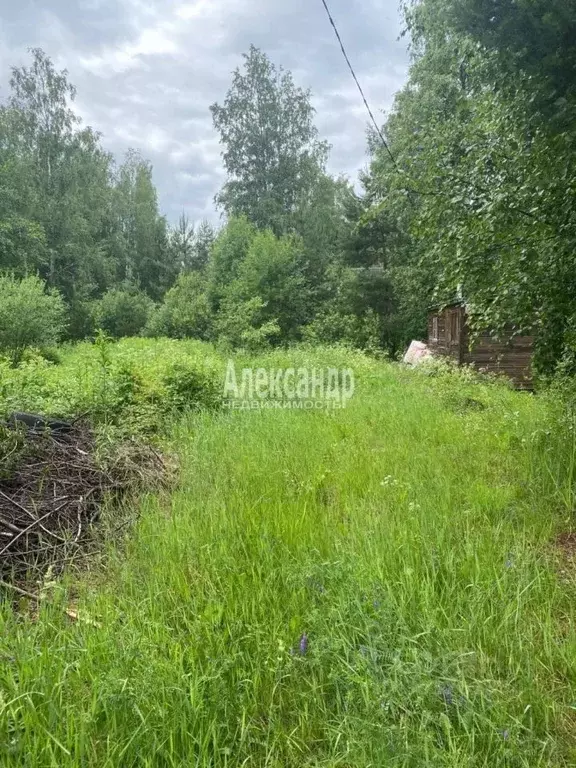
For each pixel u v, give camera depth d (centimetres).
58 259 2950
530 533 346
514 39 371
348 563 276
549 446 479
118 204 4091
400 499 395
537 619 246
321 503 394
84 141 3164
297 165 3253
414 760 168
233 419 696
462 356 1263
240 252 2456
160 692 189
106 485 420
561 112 377
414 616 242
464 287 508
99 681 188
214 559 293
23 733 177
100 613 250
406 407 758
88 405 622
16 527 336
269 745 184
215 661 203
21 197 2561
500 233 429
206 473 471
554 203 410
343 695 201
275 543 314
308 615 238
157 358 970
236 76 3241
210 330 2266
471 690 198
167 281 4234
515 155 434
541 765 174
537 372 601
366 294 2142
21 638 221
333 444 559
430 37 1310
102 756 174
